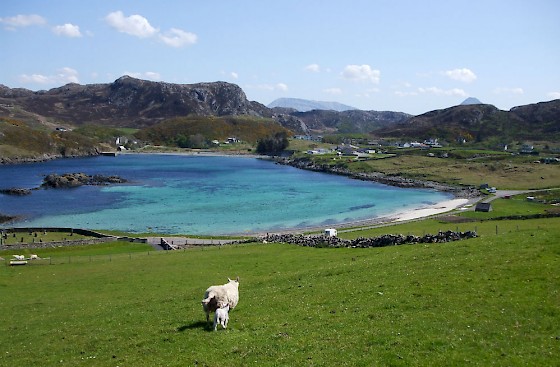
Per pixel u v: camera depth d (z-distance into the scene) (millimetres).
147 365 23938
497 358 21328
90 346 28828
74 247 84062
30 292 48688
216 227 115188
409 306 28969
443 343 23094
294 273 45500
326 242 69000
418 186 198875
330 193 177750
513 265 34219
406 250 51719
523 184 191000
